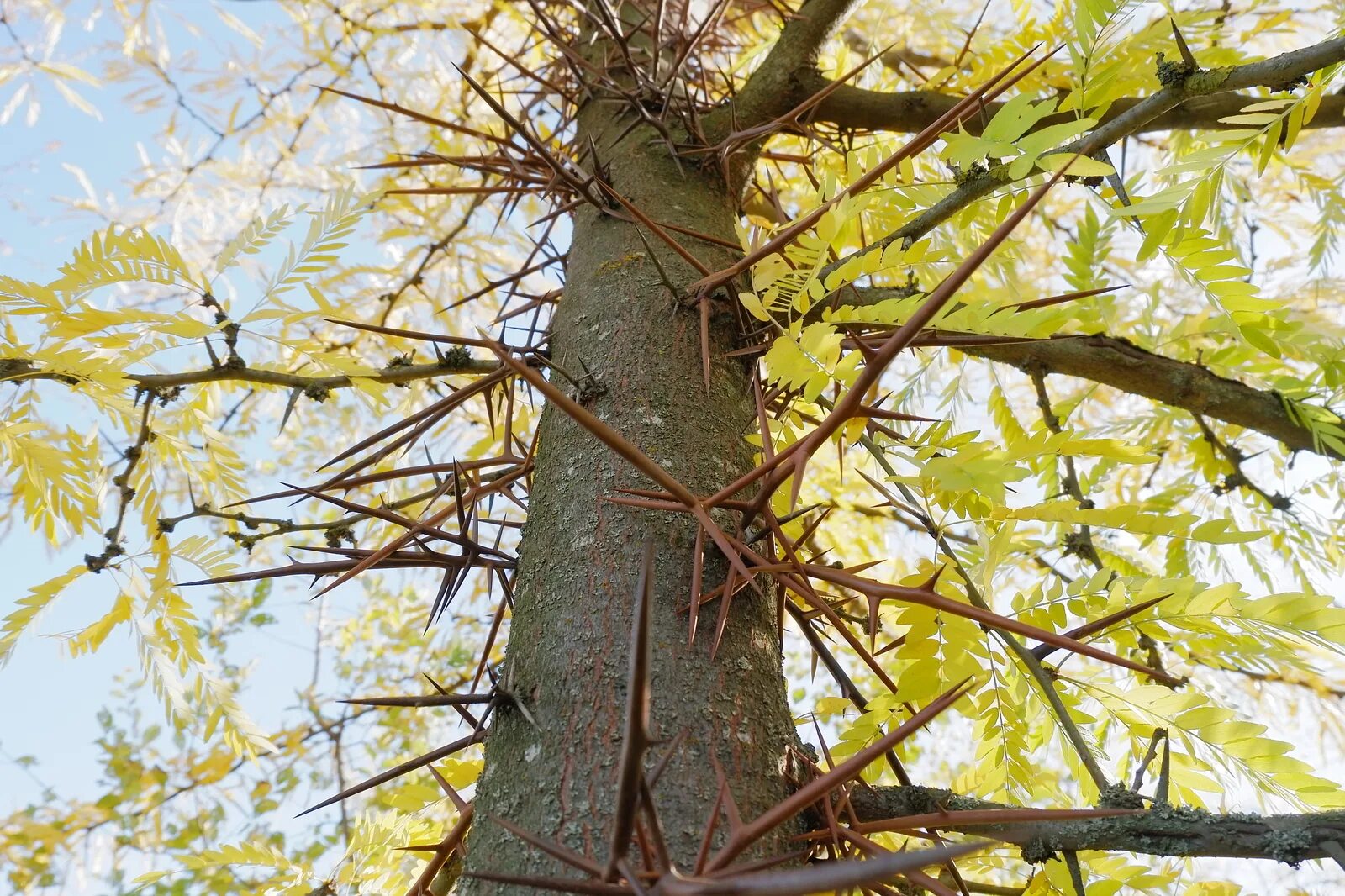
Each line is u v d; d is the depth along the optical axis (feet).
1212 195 4.55
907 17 10.04
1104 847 3.29
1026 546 5.40
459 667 14.82
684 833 3.27
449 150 10.98
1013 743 4.20
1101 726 4.62
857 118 8.13
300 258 5.25
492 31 12.07
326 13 11.19
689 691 3.70
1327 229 7.98
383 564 4.95
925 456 4.12
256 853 5.90
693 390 5.08
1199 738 3.81
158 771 15.25
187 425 6.21
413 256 11.50
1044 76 7.53
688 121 7.49
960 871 4.83
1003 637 4.30
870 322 4.23
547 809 3.38
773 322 4.30
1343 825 2.95
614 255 6.17
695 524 4.32
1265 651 4.17
